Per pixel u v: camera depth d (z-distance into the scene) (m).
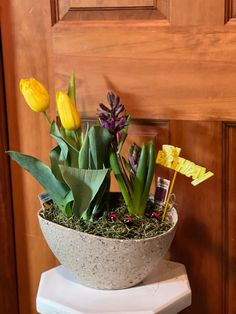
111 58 1.00
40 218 0.90
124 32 0.98
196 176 0.88
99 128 0.84
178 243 1.04
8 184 1.12
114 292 0.89
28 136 1.09
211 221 1.01
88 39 1.00
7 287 1.17
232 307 1.04
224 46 0.93
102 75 1.01
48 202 0.95
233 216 1.00
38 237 1.13
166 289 0.90
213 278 1.03
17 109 1.09
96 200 0.88
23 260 1.16
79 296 0.89
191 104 0.97
